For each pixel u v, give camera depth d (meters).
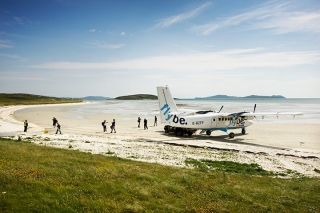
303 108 106.25
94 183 10.54
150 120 57.72
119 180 11.34
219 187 11.82
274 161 20.83
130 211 8.22
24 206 7.68
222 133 39.25
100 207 8.20
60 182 10.12
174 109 36.25
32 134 34.97
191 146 27.70
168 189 10.77
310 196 11.54
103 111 92.75
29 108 117.56
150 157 20.86
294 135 36.78
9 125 45.47
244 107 114.06
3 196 8.11
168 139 33.06
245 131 40.75
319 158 22.33
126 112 86.31
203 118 34.03
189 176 13.74
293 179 15.44
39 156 15.98
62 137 31.94
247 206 9.74
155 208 8.67
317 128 43.78
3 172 10.46
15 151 17.17
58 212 7.59
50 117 66.00
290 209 9.81
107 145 26.28
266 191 11.87
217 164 19.09
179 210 8.73
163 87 35.59
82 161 15.71
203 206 9.27
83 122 53.66
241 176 15.34
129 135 36.25
